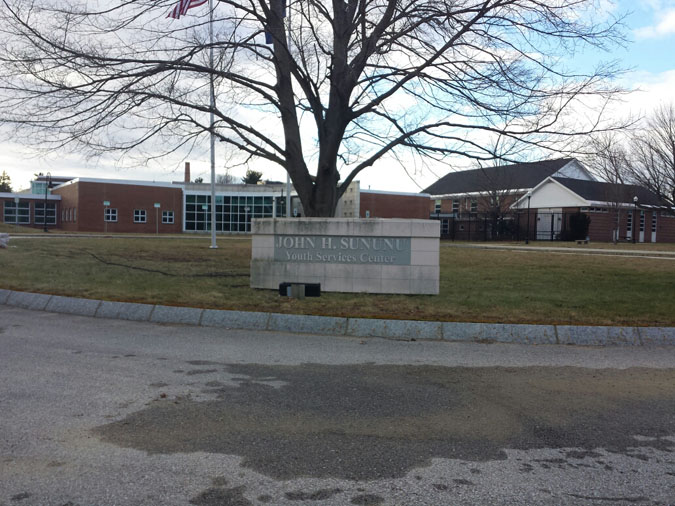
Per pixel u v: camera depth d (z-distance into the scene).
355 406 5.11
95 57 10.27
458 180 58.28
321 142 11.86
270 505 3.26
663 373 6.39
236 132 11.88
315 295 10.42
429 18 10.41
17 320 8.91
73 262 15.37
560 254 22.09
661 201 22.70
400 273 10.73
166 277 12.75
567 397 5.47
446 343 7.83
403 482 3.59
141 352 6.98
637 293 10.97
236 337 7.99
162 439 4.22
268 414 4.84
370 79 11.23
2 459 3.81
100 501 3.26
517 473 3.75
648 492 3.50
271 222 11.19
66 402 5.02
